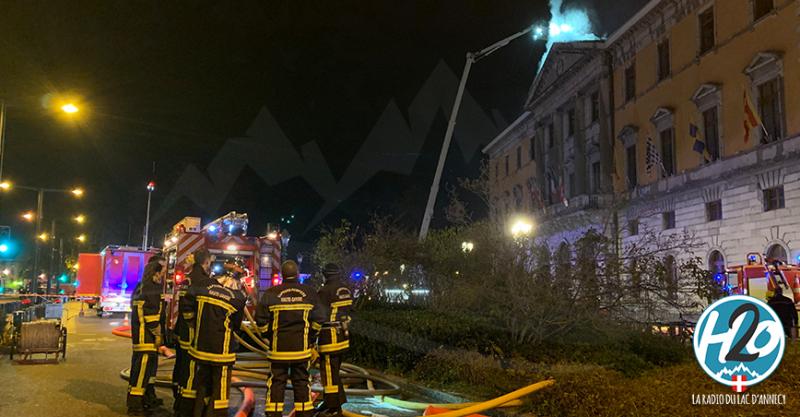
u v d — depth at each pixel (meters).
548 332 9.07
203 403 6.11
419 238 13.49
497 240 9.77
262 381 8.38
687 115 29.75
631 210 34.00
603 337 8.88
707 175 27.81
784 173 23.61
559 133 43.59
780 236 23.69
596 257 9.04
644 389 6.15
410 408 7.25
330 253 15.61
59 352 10.42
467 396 7.21
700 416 5.29
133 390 6.61
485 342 8.66
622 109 35.91
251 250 12.85
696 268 9.48
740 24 26.17
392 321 9.59
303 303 6.07
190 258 11.92
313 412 6.47
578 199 36.62
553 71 43.84
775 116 24.47
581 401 5.98
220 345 6.04
